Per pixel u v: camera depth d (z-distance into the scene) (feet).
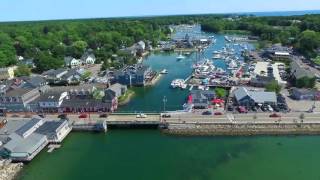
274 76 586.45
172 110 449.89
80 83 593.42
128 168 318.24
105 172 313.12
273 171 303.89
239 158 328.08
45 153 352.49
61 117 428.97
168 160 330.34
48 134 367.66
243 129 378.32
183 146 356.59
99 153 349.82
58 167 325.01
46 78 604.08
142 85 573.74
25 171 320.50
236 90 480.23
